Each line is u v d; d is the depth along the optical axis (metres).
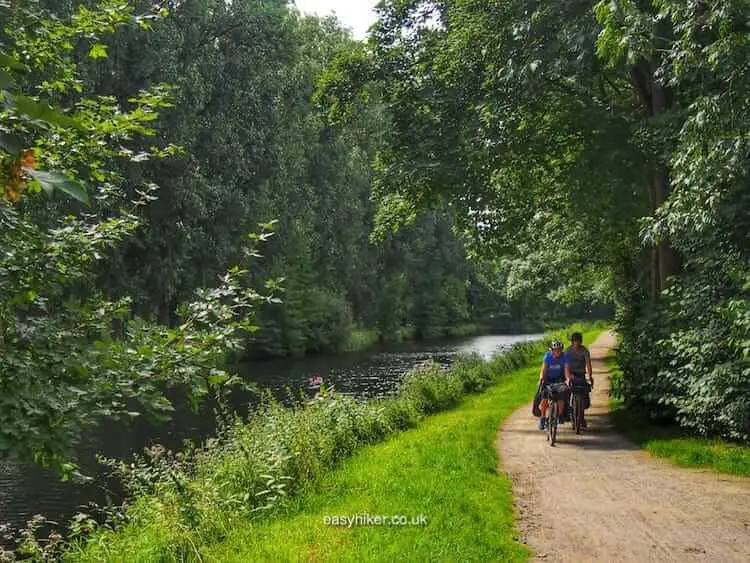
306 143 50.31
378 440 12.50
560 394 11.50
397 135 15.45
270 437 9.91
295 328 48.00
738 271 9.91
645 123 12.26
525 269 28.75
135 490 8.90
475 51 14.17
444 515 6.67
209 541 6.88
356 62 17.11
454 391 18.34
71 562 7.40
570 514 7.05
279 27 40.66
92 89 26.66
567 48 11.93
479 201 15.39
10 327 4.63
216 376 4.96
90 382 4.50
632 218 15.95
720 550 5.85
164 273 33.28
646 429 12.19
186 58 35.47
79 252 5.45
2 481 13.27
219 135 37.16
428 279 76.06
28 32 5.36
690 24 7.79
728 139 8.02
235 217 38.31
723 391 9.81
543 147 14.91
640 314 14.47
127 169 27.81
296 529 6.65
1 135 1.86
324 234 55.69
